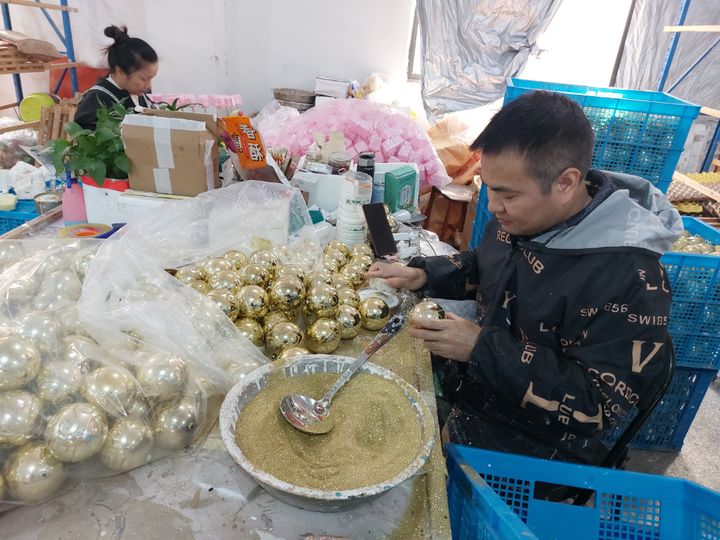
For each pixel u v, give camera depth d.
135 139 1.38
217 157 1.54
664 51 3.40
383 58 4.04
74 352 0.72
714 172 3.07
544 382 0.86
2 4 3.17
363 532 0.65
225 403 0.72
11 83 3.98
